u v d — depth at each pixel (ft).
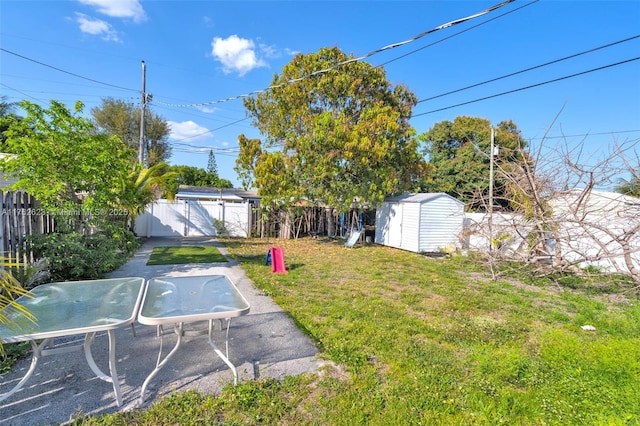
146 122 92.12
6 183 20.81
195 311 7.95
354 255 32.83
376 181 38.70
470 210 35.47
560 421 7.69
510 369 9.76
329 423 7.41
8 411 7.52
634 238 21.85
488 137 68.03
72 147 18.93
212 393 8.43
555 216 24.09
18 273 14.90
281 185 37.78
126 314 7.87
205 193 68.64
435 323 14.15
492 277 23.58
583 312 16.05
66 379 8.93
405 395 8.57
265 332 12.59
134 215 33.94
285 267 24.90
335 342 11.71
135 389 8.53
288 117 46.03
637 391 8.65
